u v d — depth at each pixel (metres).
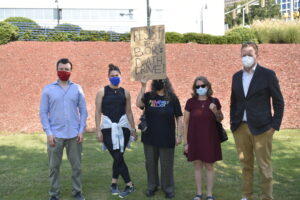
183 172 6.25
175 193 5.25
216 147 4.82
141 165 6.66
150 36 5.04
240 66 13.81
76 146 4.87
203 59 14.58
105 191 5.40
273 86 4.34
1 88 12.23
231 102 4.72
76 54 15.21
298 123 9.91
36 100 11.53
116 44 16.55
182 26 23.86
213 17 23.86
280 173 6.09
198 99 4.90
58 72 4.75
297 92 11.59
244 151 4.65
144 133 5.07
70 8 24.55
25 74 13.25
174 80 12.78
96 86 12.48
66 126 4.75
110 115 5.05
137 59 5.10
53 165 4.80
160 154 5.04
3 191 5.43
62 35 18.19
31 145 8.29
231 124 4.66
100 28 24.00
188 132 4.88
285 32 19.03
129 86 12.44
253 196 5.07
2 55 14.92
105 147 5.24
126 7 24.44
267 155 4.44
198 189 4.89
